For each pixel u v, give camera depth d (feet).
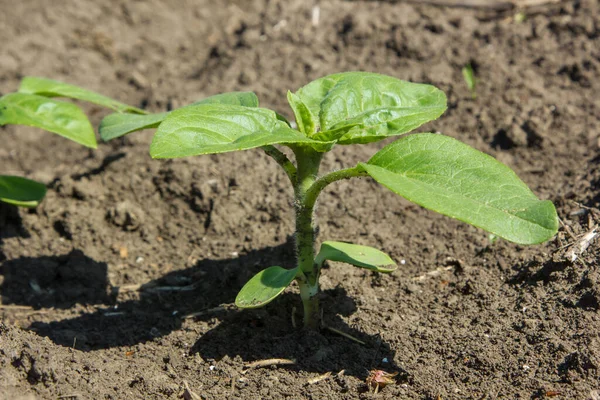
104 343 2.43
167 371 2.34
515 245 2.49
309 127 2.25
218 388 2.30
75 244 2.67
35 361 2.28
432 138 2.18
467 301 2.41
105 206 2.74
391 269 2.29
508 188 2.12
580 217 2.48
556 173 2.68
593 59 2.93
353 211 2.67
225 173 2.77
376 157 2.19
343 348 2.35
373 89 2.29
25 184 2.63
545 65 2.95
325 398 2.26
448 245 2.55
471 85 2.86
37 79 2.64
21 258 2.64
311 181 2.27
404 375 2.29
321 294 2.45
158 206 2.74
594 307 2.30
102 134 2.32
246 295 2.23
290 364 2.33
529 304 2.36
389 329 2.38
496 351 2.29
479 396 2.23
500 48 3.02
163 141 2.11
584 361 2.22
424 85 2.32
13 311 2.53
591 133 2.74
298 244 2.31
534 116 2.80
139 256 2.65
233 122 2.17
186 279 2.58
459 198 2.11
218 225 2.67
